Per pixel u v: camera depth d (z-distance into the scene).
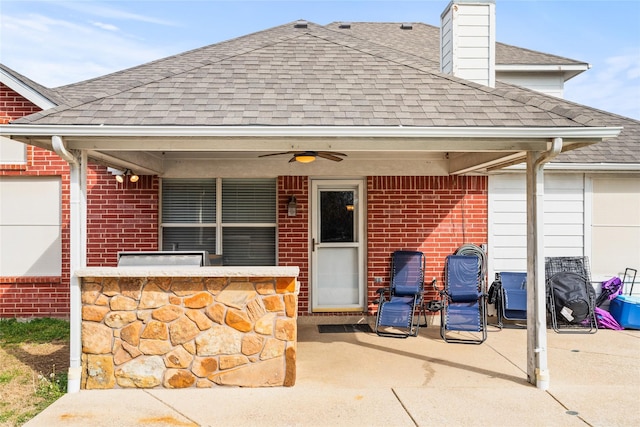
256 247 9.05
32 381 5.82
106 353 5.57
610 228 9.37
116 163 7.30
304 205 8.87
